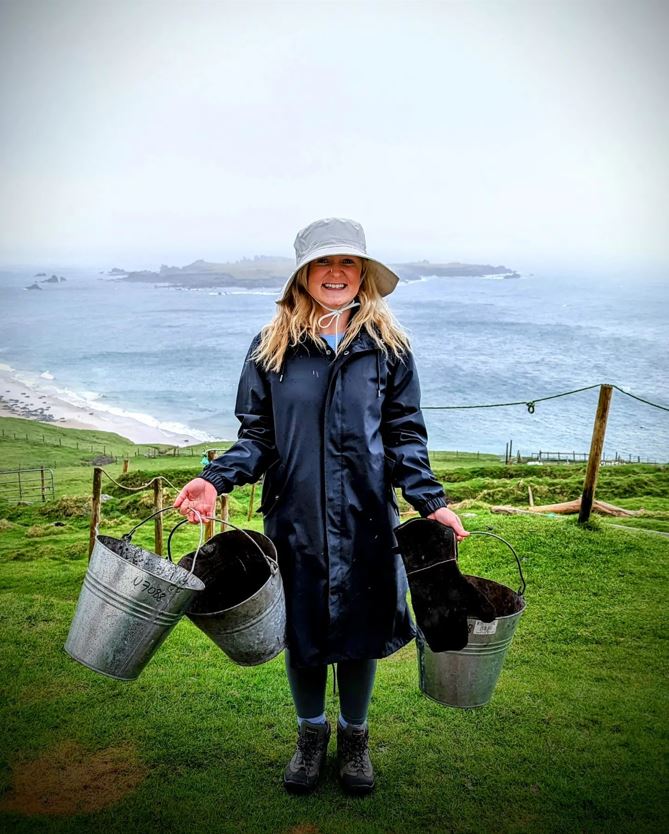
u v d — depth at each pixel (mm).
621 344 154625
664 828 2652
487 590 2986
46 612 4984
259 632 2477
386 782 2955
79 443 57438
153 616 2410
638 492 15250
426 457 2754
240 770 3045
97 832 2643
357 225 2803
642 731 3334
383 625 2740
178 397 108000
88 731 3348
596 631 4617
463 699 2678
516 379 114625
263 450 2742
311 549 2656
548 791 2883
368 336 2730
